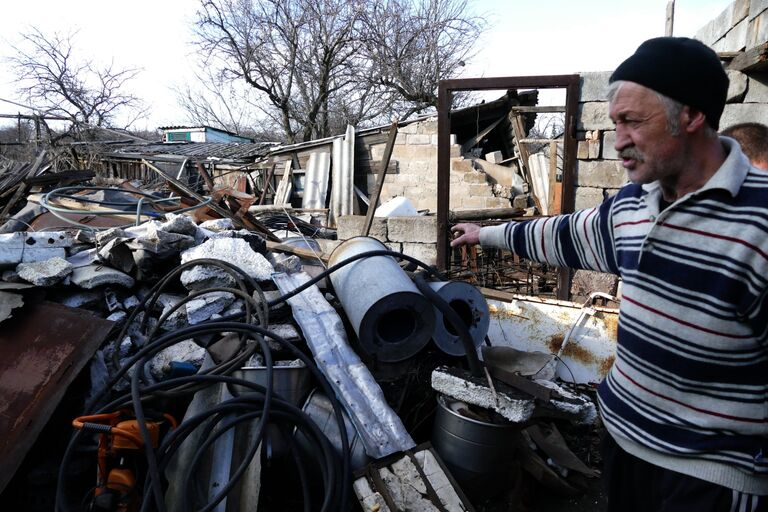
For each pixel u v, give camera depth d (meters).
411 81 17.56
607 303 3.99
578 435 3.04
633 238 1.42
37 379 2.39
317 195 11.36
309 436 2.29
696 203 1.24
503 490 2.62
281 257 3.75
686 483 1.32
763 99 4.19
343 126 19.77
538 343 3.55
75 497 2.35
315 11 17.34
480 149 12.24
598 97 4.32
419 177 10.91
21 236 2.97
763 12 3.88
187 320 3.01
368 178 11.23
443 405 2.49
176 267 3.33
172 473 2.20
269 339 2.62
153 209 5.09
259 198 11.83
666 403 1.35
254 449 2.00
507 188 10.50
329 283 3.24
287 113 19.12
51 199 4.95
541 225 1.82
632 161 1.30
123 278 3.10
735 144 1.26
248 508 2.08
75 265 3.10
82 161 14.16
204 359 2.69
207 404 2.42
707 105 1.20
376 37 17.69
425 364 2.89
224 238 3.31
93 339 2.53
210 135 22.28
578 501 2.67
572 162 4.41
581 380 3.39
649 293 1.34
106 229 3.60
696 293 1.24
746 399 1.25
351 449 2.33
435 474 2.26
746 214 1.17
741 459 1.25
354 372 2.56
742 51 4.28
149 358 2.43
